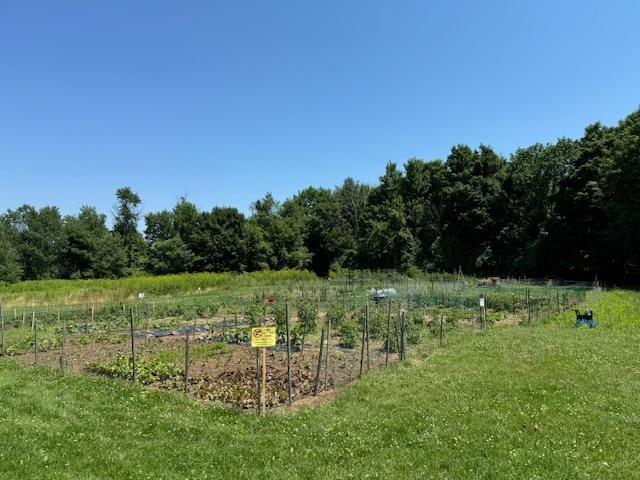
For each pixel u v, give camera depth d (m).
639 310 29.77
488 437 8.95
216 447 8.71
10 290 51.53
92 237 82.56
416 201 83.56
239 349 19.73
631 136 51.19
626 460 7.95
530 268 65.19
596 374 13.32
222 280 60.31
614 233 54.09
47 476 7.12
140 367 15.59
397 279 60.41
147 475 7.37
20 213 86.44
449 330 23.03
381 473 7.56
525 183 70.00
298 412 10.96
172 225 92.38
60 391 12.45
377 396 11.91
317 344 20.78
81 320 30.94
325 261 90.12
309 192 107.56
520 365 14.49
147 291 50.47
